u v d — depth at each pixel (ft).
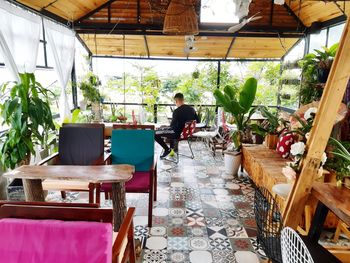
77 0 13.53
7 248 3.27
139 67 20.18
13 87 8.40
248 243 7.50
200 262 6.70
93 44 18.33
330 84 5.41
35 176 6.28
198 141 19.72
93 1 14.74
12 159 8.38
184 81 20.70
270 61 20.22
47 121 9.08
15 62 9.78
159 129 14.82
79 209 3.64
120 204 7.01
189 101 20.86
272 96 20.35
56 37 13.74
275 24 16.21
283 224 6.07
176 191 10.84
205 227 8.26
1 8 9.18
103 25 15.89
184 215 8.95
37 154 10.27
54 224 3.24
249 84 11.91
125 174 6.52
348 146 6.27
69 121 13.00
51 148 11.55
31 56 10.98
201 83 20.58
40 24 11.91
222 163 14.55
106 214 3.62
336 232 7.53
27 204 3.96
